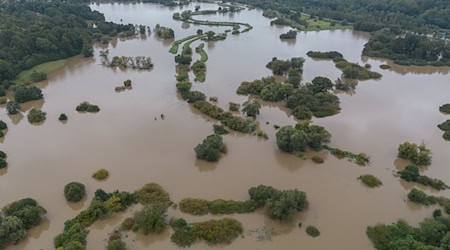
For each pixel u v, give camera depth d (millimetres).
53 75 121750
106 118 92188
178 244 55562
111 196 63094
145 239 56500
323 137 78812
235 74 120625
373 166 74750
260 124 90562
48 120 91938
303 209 62625
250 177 71000
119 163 74125
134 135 84250
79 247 52656
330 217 61531
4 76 112812
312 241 56812
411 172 70312
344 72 119125
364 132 87062
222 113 92312
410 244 53156
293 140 76375
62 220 60312
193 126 88375
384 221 60844
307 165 74875
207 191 66750
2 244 54688
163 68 125562
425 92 110500
